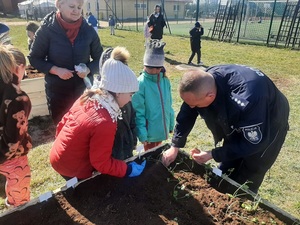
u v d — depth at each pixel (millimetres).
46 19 2881
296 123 4926
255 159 2111
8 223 1563
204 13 34375
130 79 1709
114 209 1681
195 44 9609
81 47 2967
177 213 1676
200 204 1736
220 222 1610
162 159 2107
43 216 1627
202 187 1891
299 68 9297
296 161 3775
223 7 16266
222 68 1856
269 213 1661
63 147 1853
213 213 1669
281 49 13328
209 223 1605
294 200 3047
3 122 1884
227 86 1763
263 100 1683
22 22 27531
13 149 1994
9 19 31406
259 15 20141
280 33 14742
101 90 1717
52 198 1728
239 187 1822
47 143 4082
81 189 1807
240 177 2246
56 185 3186
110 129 1653
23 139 2082
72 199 1746
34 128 4582
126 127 2289
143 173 1985
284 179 3398
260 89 1697
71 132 1773
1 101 1825
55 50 2904
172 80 7461
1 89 1804
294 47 13656
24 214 1618
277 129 2047
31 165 3521
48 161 3609
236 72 1789
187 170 2072
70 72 2908
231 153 1802
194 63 10109
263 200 1711
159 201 1763
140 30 22500
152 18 10508
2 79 1797
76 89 3148
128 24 28781
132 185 1871
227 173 2338
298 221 1559
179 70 8898
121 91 1686
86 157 1880
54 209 1670
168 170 2033
